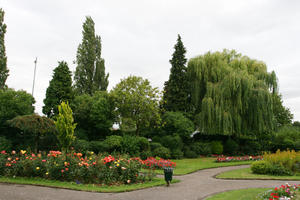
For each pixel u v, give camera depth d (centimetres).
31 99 2211
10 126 1894
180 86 2970
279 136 3036
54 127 1908
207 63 2859
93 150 1945
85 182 1010
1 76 2614
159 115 2589
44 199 747
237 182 1180
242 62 2795
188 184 1110
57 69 2366
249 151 2719
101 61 3650
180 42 3175
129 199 789
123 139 2128
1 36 2692
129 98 2398
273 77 2673
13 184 955
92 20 3634
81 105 2331
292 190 840
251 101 2602
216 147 2656
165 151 2195
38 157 1123
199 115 2664
